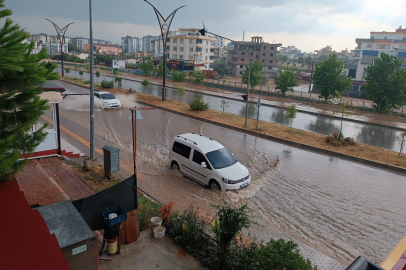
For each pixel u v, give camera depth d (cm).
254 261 529
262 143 1770
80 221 521
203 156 1111
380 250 767
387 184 1227
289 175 1277
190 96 3772
